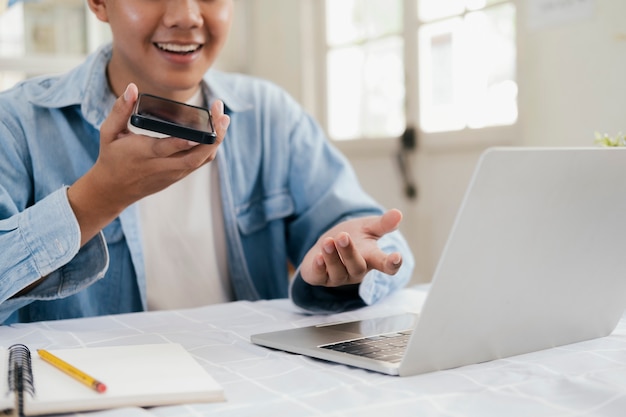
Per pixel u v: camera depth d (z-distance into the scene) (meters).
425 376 0.59
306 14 3.05
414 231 2.63
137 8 1.05
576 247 0.65
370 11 2.79
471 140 2.35
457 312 0.59
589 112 1.91
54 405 0.50
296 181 1.34
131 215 1.18
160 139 0.71
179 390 0.53
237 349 0.72
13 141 1.13
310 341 0.71
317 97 3.08
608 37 1.83
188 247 1.25
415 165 2.61
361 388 0.56
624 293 0.74
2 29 2.76
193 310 0.96
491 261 0.58
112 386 0.54
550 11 1.98
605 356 0.66
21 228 0.82
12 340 0.76
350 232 0.91
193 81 1.13
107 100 1.19
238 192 1.30
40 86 1.22
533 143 2.10
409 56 2.60
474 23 2.34
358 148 2.84
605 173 0.62
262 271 1.34
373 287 0.95
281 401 0.53
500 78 2.26
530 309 0.65
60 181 1.16
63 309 1.14
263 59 3.30
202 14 1.09
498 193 0.55
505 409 0.50
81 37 2.90
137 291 1.20
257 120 1.34
